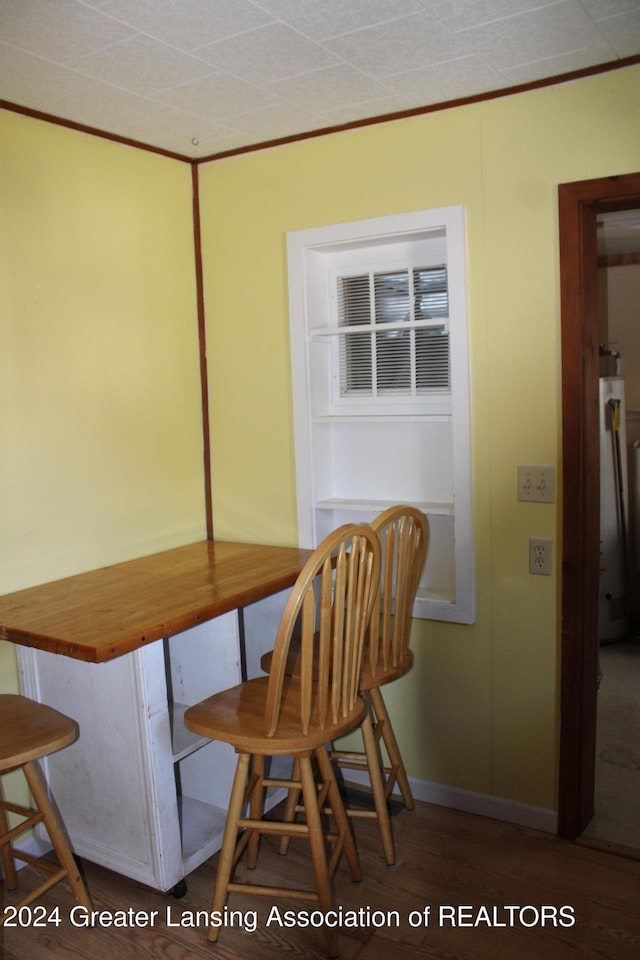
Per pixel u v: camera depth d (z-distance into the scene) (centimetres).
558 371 226
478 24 182
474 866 226
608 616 439
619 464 432
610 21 182
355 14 175
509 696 245
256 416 285
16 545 228
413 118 239
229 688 231
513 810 248
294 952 193
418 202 242
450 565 265
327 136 255
